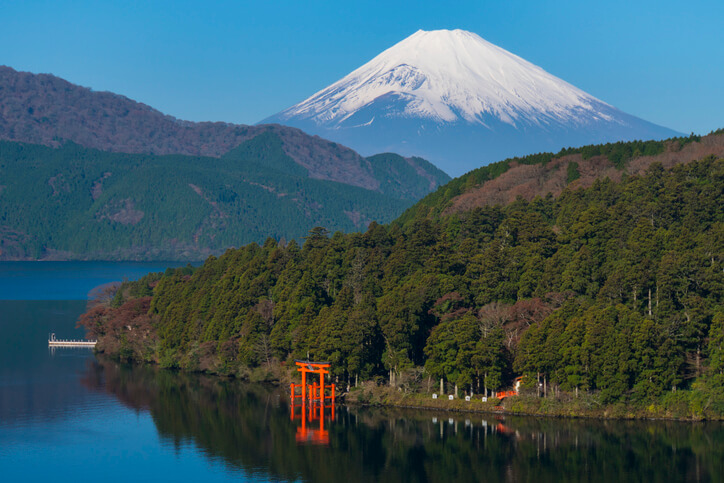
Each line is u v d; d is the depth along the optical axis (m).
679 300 156.75
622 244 182.75
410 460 133.88
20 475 127.12
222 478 126.38
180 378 196.00
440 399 159.38
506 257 186.88
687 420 146.12
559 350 150.38
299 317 180.00
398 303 167.38
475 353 154.25
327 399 166.50
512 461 132.62
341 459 134.50
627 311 152.88
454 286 178.38
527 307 166.12
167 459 134.88
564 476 126.44
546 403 152.38
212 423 155.12
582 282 170.25
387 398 162.75
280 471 129.50
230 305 197.38
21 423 155.50
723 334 145.75
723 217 191.62
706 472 126.94
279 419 157.00
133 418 159.00
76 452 138.50
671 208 194.75
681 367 151.62
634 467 129.00
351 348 163.25
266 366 185.75
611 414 148.62
